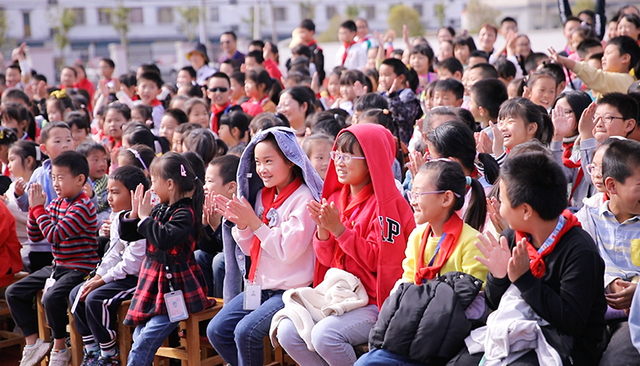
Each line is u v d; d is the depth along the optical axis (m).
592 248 2.76
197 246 4.62
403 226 3.54
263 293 3.81
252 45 11.41
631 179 3.09
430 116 4.33
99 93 11.08
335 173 3.79
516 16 30.23
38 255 5.16
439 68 7.70
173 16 39.06
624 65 5.86
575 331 2.71
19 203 5.50
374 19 37.22
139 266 4.24
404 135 6.05
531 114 4.15
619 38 5.89
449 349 2.92
